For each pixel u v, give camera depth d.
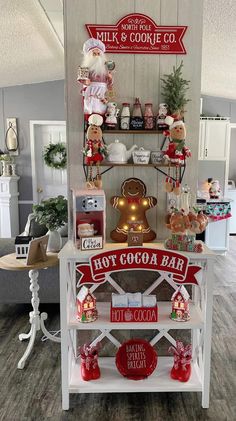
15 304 3.37
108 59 1.98
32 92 5.86
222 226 5.11
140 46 1.97
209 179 5.41
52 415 1.92
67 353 1.89
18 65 4.48
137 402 2.03
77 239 1.87
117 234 2.01
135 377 1.99
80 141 2.04
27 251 2.49
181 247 1.83
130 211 2.00
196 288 2.12
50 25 3.40
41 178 6.12
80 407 1.98
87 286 2.12
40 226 3.62
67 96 2.00
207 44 3.22
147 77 2.00
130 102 2.03
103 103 1.85
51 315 3.14
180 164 1.91
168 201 2.07
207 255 1.81
